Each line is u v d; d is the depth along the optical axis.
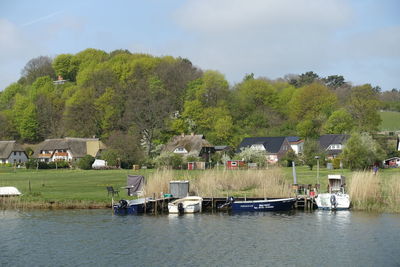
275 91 175.38
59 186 76.00
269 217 55.47
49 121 173.25
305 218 54.28
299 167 107.88
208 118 153.50
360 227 48.97
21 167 132.75
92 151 147.12
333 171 92.06
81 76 183.00
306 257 39.78
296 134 155.62
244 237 46.22
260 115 165.62
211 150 141.88
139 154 122.44
